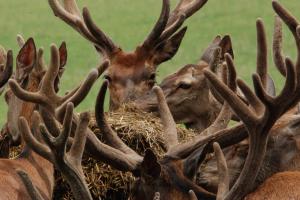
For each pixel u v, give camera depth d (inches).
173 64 1277.1
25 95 522.6
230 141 526.3
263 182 511.8
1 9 2039.9
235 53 1403.8
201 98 703.7
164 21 745.0
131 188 535.2
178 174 511.8
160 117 601.3
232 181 533.3
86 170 586.9
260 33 533.0
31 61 574.6
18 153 584.4
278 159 533.0
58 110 524.4
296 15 1740.9
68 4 788.6
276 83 1113.4
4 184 514.3
